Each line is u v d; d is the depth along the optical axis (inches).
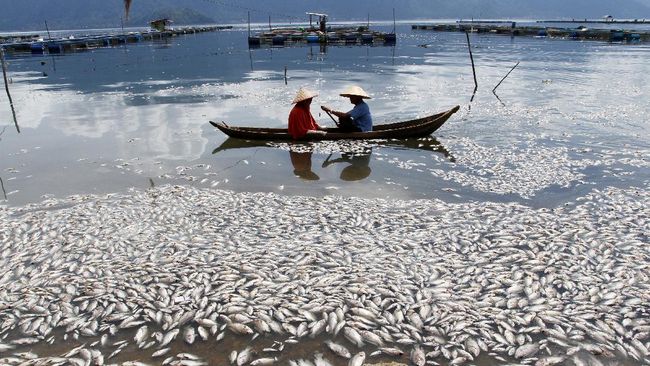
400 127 566.6
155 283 248.7
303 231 304.7
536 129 567.2
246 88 966.4
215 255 275.7
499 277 247.3
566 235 290.4
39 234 305.4
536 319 214.2
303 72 1249.4
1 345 206.7
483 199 356.2
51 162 466.3
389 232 301.1
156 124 634.2
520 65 1322.6
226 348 202.4
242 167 445.7
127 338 209.8
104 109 746.2
